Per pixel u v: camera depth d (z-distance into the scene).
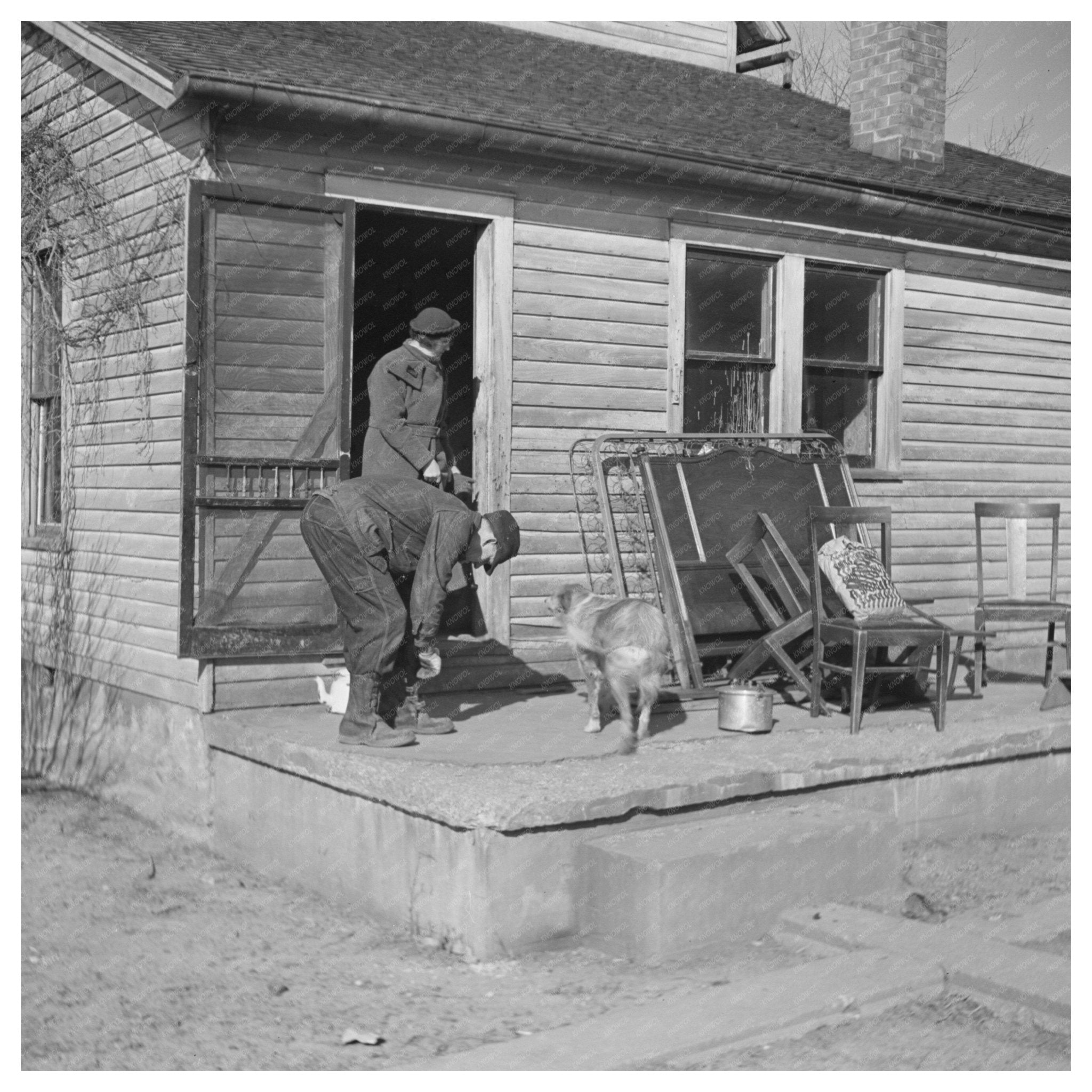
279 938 5.42
